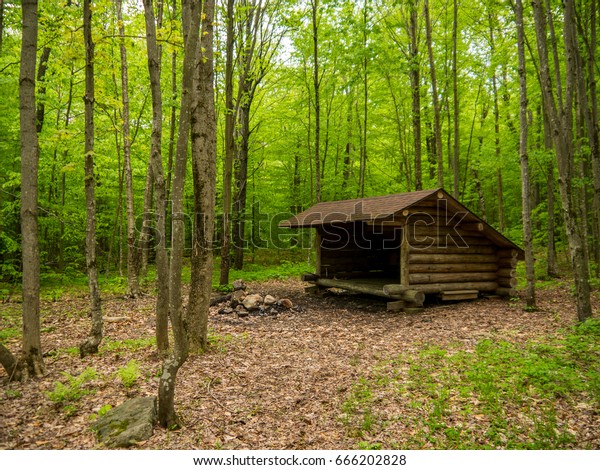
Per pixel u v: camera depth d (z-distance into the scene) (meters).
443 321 9.08
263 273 17.69
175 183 5.26
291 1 15.18
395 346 7.27
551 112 7.84
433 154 19.03
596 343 6.39
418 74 14.99
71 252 16.39
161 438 4.05
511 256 11.46
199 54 6.53
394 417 4.56
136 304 11.11
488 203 26.75
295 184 22.97
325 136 19.38
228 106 13.55
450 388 5.21
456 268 11.20
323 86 17.75
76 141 13.27
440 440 4.08
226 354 6.80
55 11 9.89
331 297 13.26
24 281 5.46
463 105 17.64
